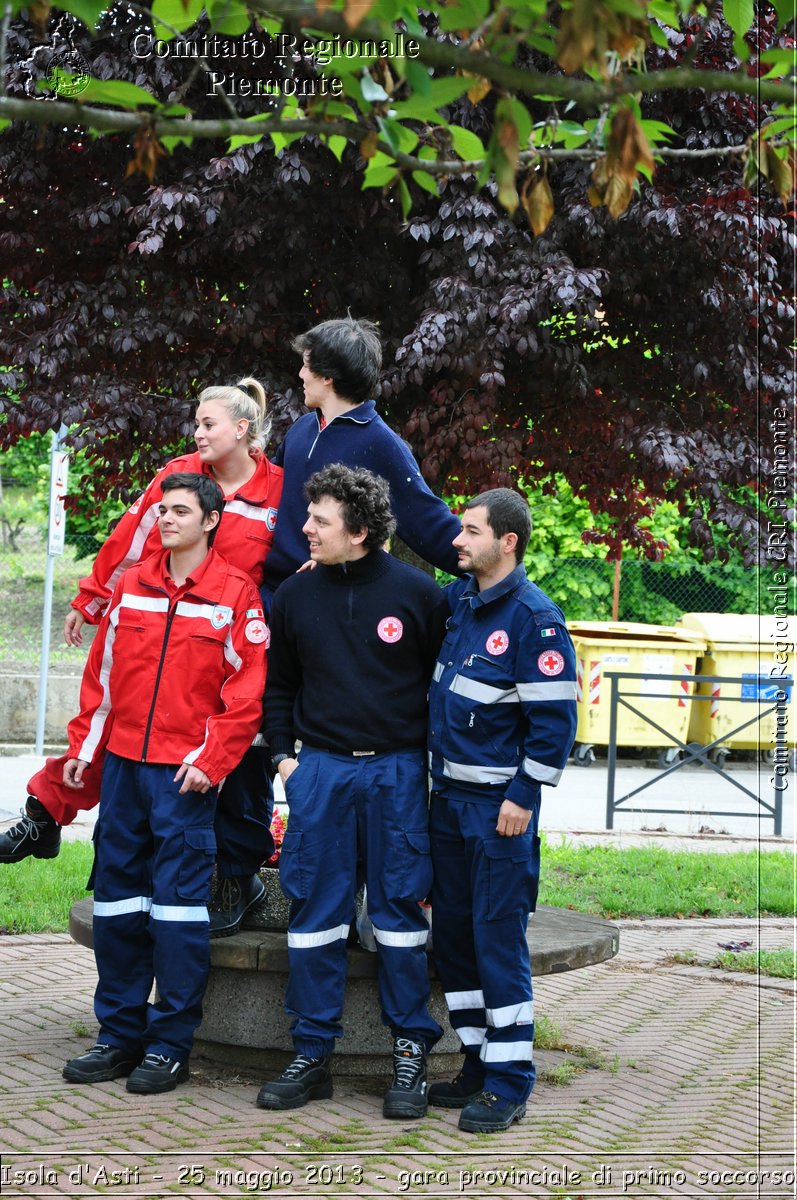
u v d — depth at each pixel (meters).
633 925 10.59
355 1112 5.64
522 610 5.62
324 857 5.71
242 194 8.31
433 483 9.32
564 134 3.41
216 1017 6.28
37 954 8.66
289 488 6.31
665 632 21.28
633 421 9.16
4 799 14.38
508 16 2.75
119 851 6.02
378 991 6.18
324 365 6.16
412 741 5.85
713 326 9.06
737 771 21.81
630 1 2.66
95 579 6.40
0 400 8.99
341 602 5.85
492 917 5.59
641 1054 6.95
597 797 17.95
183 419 8.71
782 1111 5.94
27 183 8.80
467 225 8.08
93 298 8.78
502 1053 5.60
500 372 8.17
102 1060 5.92
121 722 6.02
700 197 8.57
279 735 5.97
